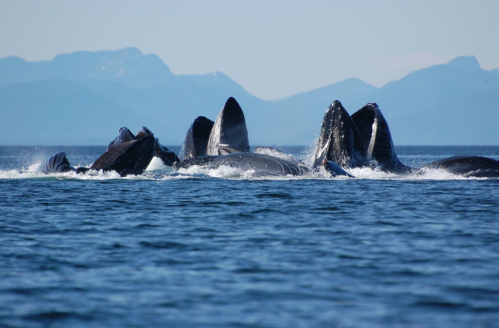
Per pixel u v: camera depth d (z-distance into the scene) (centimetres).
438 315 3775
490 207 7950
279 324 3647
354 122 11531
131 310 3884
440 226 6581
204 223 6781
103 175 10994
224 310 3881
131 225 6669
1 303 4006
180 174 11281
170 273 4697
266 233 6188
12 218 7138
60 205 8169
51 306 3953
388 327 3597
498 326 3597
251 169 11256
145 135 11269
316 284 4403
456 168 11450
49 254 5291
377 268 4803
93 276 4616
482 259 5059
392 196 9000
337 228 6462
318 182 10644
